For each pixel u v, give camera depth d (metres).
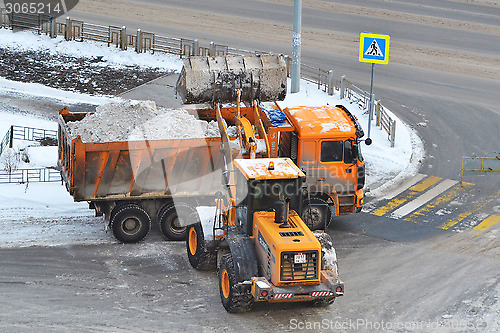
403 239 38.28
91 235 37.91
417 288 32.97
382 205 42.59
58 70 63.03
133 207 36.47
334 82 61.47
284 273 28.56
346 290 32.66
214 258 33.19
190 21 75.94
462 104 58.00
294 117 38.06
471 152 49.94
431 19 80.25
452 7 85.19
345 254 36.44
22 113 54.34
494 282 33.56
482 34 76.25
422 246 37.47
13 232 37.88
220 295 31.03
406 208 42.19
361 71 64.31
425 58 68.31
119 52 66.94
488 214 41.41
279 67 41.44
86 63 64.75
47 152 47.41
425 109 56.84
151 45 68.62
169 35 70.94
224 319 29.73
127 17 76.19
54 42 68.62
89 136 36.53
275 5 83.44
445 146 50.91
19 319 29.16
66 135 36.31
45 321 29.08
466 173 46.91
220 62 41.19
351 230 39.31
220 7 81.75
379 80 62.34
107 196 35.94
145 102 39.06
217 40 70.00
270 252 28.94
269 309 30.72
